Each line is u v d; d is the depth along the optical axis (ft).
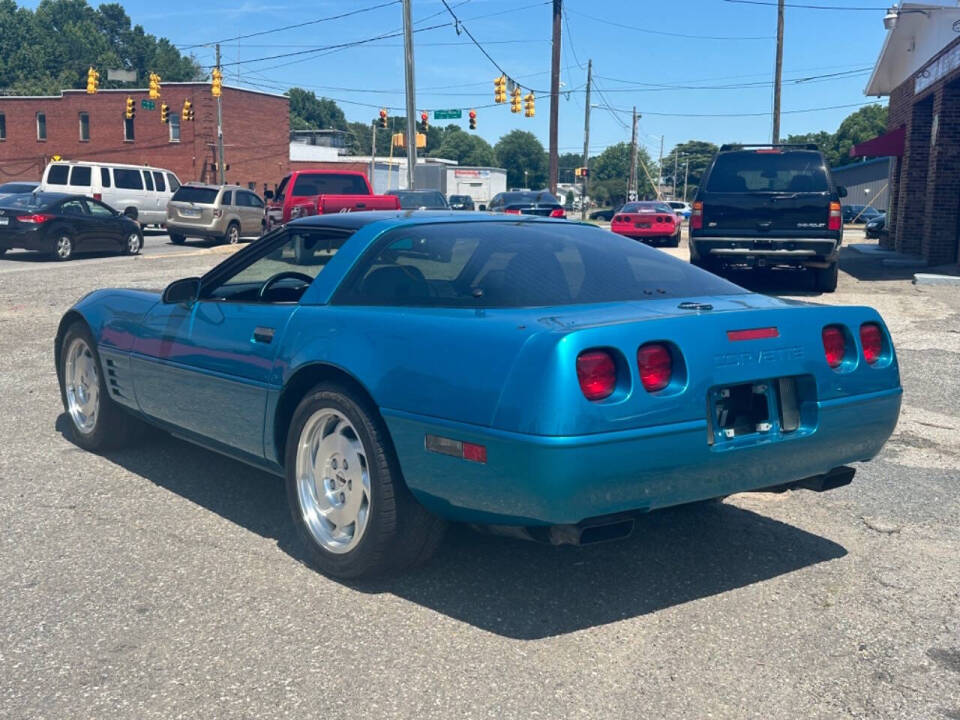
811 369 11.77
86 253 72.79
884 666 10.27
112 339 17.04
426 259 12.76
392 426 11.40
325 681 9.87
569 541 10.68
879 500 15.92
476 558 13.17
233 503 15.49
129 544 13.67
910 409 22.31
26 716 9.21
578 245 13.70
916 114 69.21
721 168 43.04
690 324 10.89
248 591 12.09
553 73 126.82
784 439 11.59
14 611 11.50
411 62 102.42
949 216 60.80
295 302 13.65
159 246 85.05
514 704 9.45
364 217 14.19
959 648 10.68
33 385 24.68
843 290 46.03
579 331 10.21
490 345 10.61
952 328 33.99
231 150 178.60
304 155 247.09
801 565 13.07
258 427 13.66
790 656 10.48
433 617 11.37
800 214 41.78
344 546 12.36
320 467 12.75
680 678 10.00
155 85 133.28
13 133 184.85
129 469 17.34
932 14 64.39
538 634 10.96
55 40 413.39
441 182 174.40
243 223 88.79
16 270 56.08
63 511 15.06
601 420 10.06
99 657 10.38
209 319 14.78
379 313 12.18
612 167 474.08
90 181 93.30
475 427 10.47
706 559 13.24
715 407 11.07
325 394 12.28
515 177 508.53
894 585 12.40
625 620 11.33
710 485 11.14
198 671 10.08
